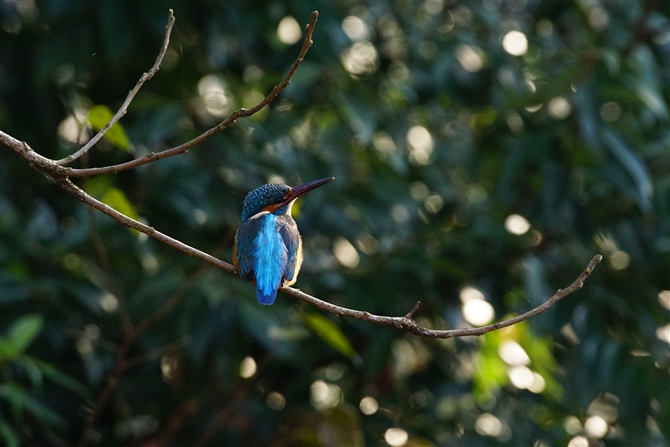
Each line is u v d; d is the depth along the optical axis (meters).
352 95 10.24
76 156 5.82
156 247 10.60
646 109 10.98
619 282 10.97
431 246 10.91
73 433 10.80
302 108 10.63
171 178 9.98
